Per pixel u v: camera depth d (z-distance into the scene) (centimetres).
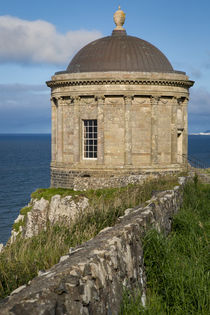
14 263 964
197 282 834
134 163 3338
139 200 2011
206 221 1421
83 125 3403
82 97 3344
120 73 3203
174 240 1138
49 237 1291
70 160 3484
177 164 3466
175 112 3434
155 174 3334
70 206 2911
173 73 3381
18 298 540
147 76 3225
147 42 3688
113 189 3023
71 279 595
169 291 828
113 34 3734
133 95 3253
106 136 3309
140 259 894
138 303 741
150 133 3356
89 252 730
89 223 1561
